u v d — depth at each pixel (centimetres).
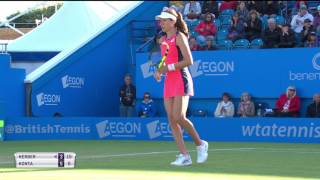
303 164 3147
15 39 7581
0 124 5922
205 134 5572
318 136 5166
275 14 7056
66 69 6794
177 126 2978
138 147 4656
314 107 5606
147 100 6406
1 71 6284
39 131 6009
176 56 2886
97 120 5912
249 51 6228
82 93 6931
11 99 6381
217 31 6800
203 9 7312
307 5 7125
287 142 5250
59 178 2444
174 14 2889
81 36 7619
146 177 2498
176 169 2830
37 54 7544
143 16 7425
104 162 3219
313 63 5944
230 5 7219
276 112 5744
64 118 5988
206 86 6412
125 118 5831
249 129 5428
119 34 7225
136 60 6644
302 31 6341
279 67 6103
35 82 6562
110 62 7144
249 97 5994
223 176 2552
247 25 6675
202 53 6412
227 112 6053
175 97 2900
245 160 3356
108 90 7144
